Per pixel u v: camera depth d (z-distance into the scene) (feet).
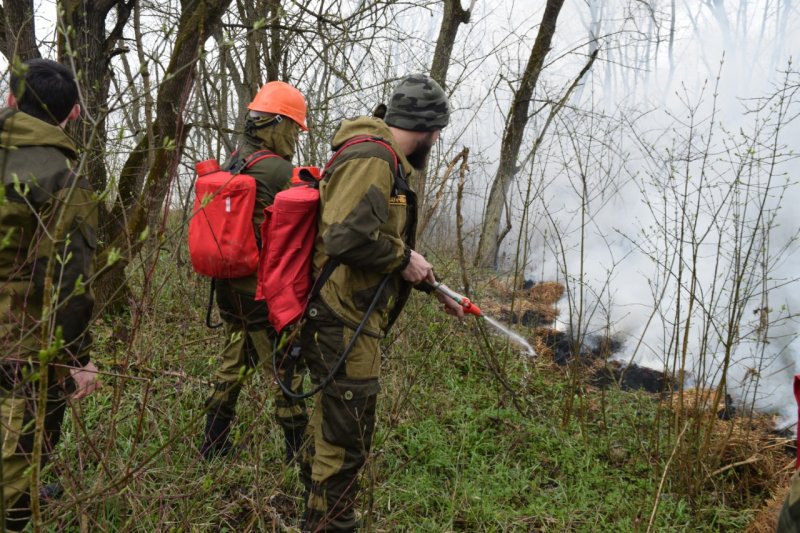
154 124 12.90
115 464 8.09
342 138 7.43
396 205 7.47
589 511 10.44
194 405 10.28
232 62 17.61
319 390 7.33
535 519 10.13
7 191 5.99
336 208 6.97
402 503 9.86
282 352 9.37
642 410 14.34
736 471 11.96
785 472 11.46
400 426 11.85
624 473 11.89
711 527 10.23
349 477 7.70
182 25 12.28
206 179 9.21
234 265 9.09
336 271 7.41
